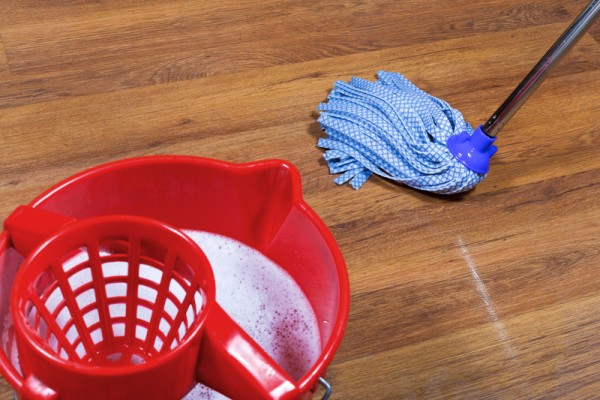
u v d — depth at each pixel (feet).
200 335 2.49
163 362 2.33
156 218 3.36
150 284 2.91
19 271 2.50
